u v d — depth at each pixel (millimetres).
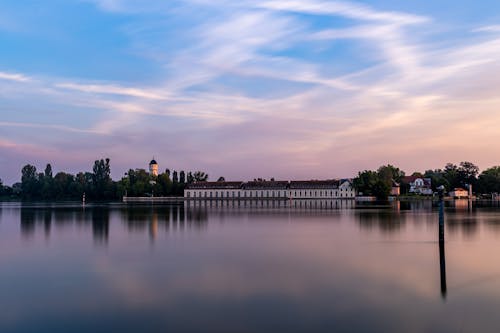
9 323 30547
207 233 82688
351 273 44219
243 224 103062
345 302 34344
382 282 40375
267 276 43219
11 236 78500
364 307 33125
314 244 65625
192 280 41844
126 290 38562
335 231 84062
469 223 94750
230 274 44312
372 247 61469
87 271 46594
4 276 44375
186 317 31219
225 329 28922
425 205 190125
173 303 34531
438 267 46812
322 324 29609
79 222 109688
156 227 95812
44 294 37625
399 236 73375
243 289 38375
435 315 31328
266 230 88000
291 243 67125
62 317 31656
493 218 108438
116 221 112688
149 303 34656
